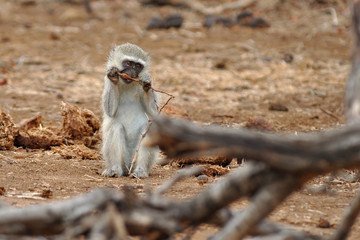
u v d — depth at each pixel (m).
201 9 33.91
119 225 4.77
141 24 31.30
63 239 4.98
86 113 13.95
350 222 5.41
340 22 30.61
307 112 17.33
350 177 10.98
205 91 19.69
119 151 11.45
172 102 18.00
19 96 18.28
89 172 11.34
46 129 13.36
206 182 10.26
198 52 25.34
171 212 5.05
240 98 18.92
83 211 5.03
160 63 23.34
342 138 4.61
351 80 5.33
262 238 5.20
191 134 4.70
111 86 11.67
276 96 19.16
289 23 31.03
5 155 12.05
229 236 4.79
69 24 31.50
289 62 23.86
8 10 34.84
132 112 11.80
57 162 11.83
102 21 32.03
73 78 21.19
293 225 7.62
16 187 9.41
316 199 9.12
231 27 30.17
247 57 24.52
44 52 25.17
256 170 4.80
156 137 4.78
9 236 5.17
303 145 4.62
